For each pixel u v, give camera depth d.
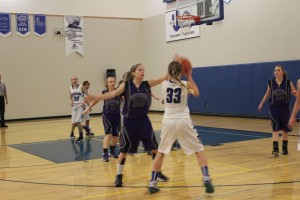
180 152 8.22
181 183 5.70
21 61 17.14
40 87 17.58
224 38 15.44
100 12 19.05
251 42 14.41
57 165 7.40
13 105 17.02
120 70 19.41
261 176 5.98
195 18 14.03
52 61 17.80
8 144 10.44
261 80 13.92
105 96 5.18
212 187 4.90
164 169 6.65
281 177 5.89
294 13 12.94
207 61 16.27
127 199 4.97
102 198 5.05
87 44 18.58
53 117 17.89
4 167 7.37
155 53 19.09
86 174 6.53
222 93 15.52
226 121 13.95
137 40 19.77
